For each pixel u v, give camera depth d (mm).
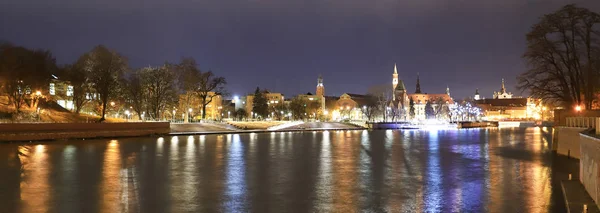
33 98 87062
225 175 35250
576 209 22859
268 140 79375
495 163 44531
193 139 79938
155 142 70625
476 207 24750
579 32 57688
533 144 72500
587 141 27031
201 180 32812
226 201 25891
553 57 59656
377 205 25141
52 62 93125
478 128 162375
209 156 49469
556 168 40625
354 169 39406
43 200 25719
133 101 115250
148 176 34531
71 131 73125
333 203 25547
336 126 142250
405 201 26156
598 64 58469
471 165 42844
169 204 25016
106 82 94375
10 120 77312
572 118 50844
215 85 121438
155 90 112062
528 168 40812
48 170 37188
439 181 33156
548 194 28281
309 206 24781
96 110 107062
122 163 42281
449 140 83562
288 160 46094
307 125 135875
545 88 61844
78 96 100938
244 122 127688
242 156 49750
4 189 28875
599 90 64562
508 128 161750
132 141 72438
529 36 60219
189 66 116875
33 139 67625
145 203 25219
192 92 119562
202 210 23797
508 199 26766
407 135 104000
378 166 41625
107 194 27516
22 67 80875
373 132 121375
